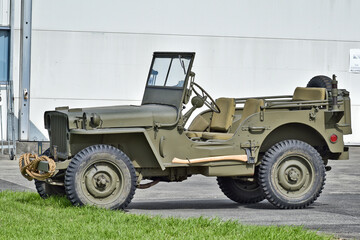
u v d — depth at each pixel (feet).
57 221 29.91
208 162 36.22
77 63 67.46
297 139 38.88
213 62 69.82
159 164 35.01
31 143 66.59
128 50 68.18
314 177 37.45
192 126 40.57
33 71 66.85
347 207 38.14
